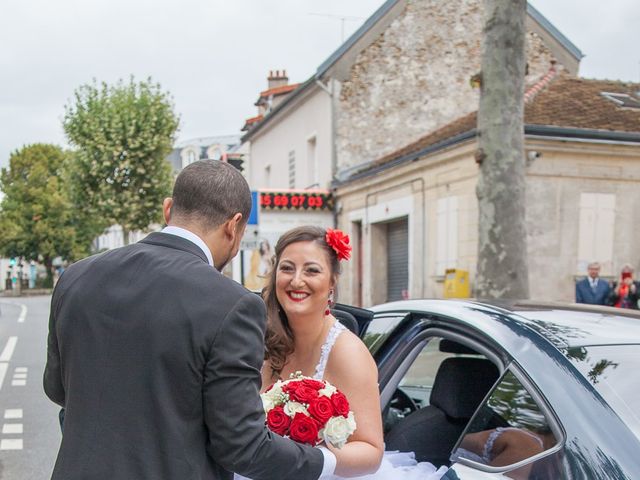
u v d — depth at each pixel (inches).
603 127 443.8
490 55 278.2
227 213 69.4
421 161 526.6
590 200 448.8
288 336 94.6
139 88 1013.2
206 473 61.1
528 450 70.7
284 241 93.1
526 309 97.2
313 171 800.3
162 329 60.3
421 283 538.6
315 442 75.7
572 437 66.4
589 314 95.7
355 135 713.0
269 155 959.6
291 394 78.3
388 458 100.3
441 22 733.3
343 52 708.0
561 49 721.0
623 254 456.8
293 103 828.6
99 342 62.5
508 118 277.6
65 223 1772.9
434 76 730.2
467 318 96.1
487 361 114.5
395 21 722.8
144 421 59.8
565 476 63.4
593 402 69.4
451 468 79.6
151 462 59.1
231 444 59.3
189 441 60.0
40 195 1723.7
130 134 964.6
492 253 279.7
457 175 485.4
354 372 85.5
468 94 738.2
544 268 437.4
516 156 279.0
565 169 442.3
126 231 1039.0
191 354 59.8
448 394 113.7
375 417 84.4
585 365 75.4
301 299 90.7
